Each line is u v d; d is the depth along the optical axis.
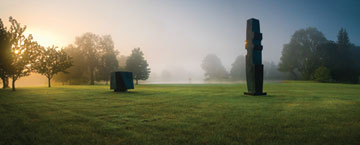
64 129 4.88
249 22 14.23
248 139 4.05
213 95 13.59
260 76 13.76
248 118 5.99
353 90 18.97
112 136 4.32
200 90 18.83
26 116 6.47
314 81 56.72
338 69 62.00
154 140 4.05
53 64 34.25
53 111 7.38
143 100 10.77
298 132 4.52
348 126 5.02
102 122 5.58
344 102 9.73
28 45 24.81
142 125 5.21
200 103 9.45
